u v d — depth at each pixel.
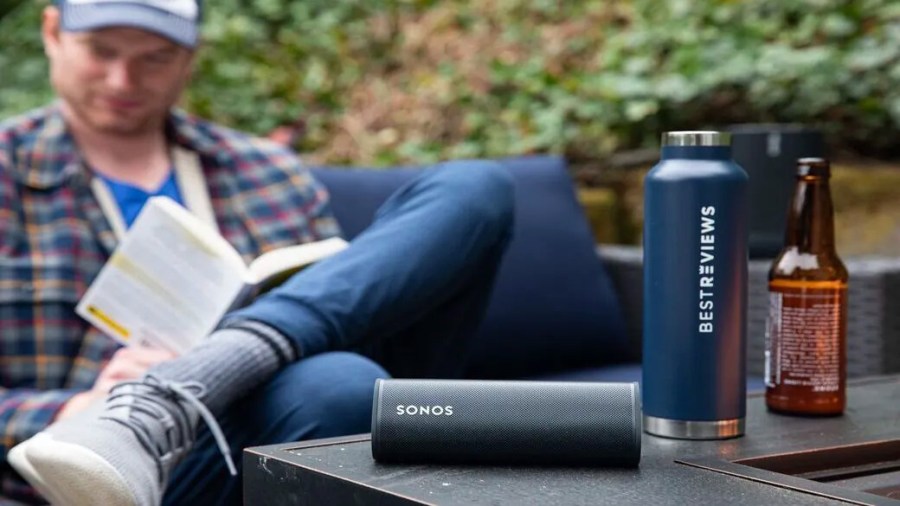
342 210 2.10
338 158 3.61
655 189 1.05
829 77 3.09
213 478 1.36
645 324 1.07
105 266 1.66
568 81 3.38
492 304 2.14
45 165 1.77
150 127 1.90
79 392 1.52
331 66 3.96
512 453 0.92
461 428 0.92
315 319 1.33
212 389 1.24
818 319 1.16
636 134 3.30
